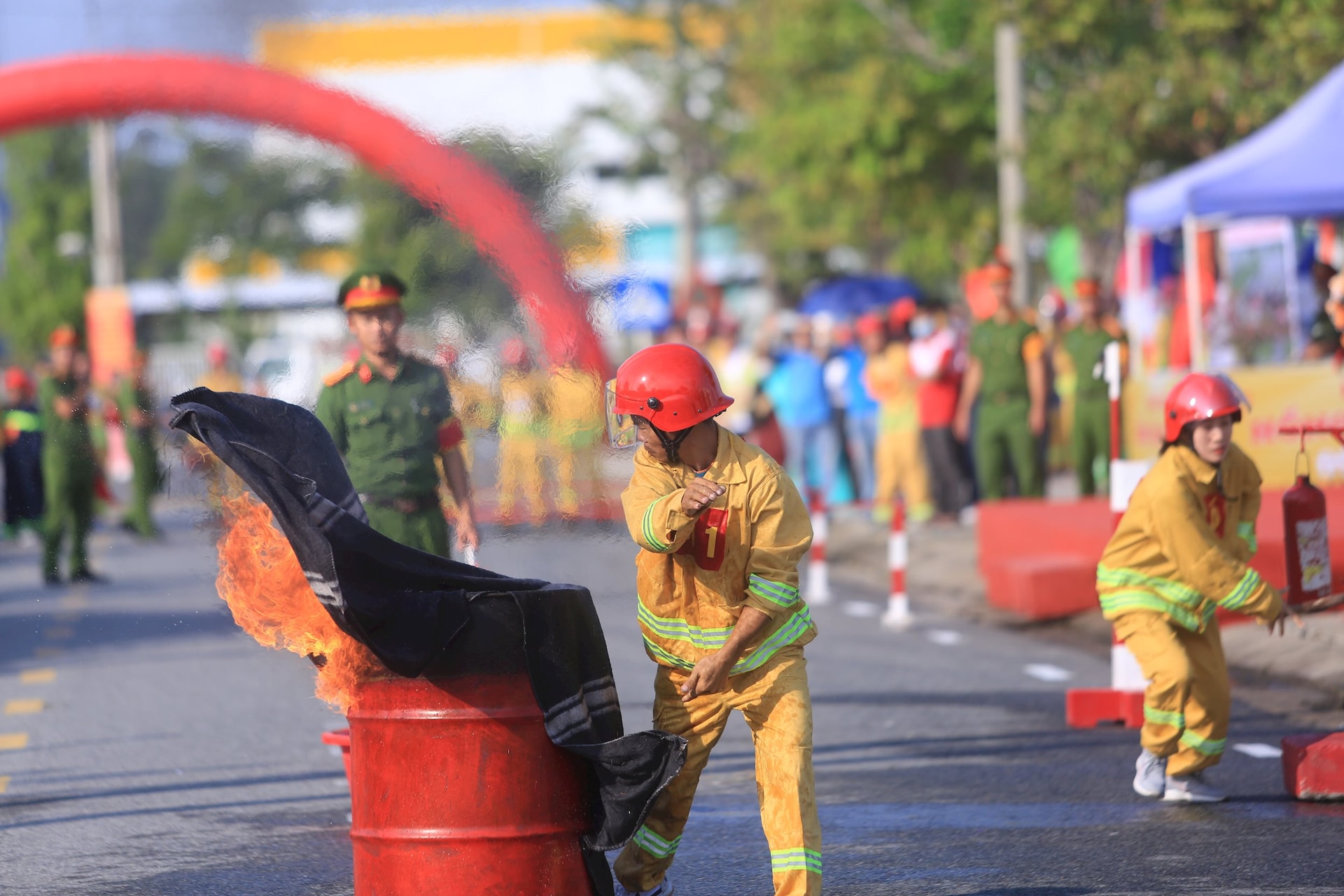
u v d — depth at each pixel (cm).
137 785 2508
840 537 5953
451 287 7862
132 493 6738
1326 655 3191
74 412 5303
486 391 5175
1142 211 5275
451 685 1566
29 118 8519
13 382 6819
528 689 1577
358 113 8212
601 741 1603
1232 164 4869
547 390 5431
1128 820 2158
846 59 9150
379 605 1542
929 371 6066
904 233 9869
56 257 15762
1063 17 6284
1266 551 3475
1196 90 5966
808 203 9925
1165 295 6128
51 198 15712
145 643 4003
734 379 6750
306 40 9950
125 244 15662
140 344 13650
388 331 2342
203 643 3988
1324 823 2112
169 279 14562
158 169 15300
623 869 1750
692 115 14600
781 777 1605
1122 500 2683
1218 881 1866
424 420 2350
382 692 1580
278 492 1552
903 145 8931
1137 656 2211
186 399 1606
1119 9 6206
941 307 6112
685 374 1577
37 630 4291
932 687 3212
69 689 3403
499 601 1569
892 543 4081
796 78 9344
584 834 1612
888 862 1984
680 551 1614
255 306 13738
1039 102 7638
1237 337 5484
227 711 3095
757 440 6481
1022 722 2848
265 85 8281
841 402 6938
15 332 15900
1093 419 5112
